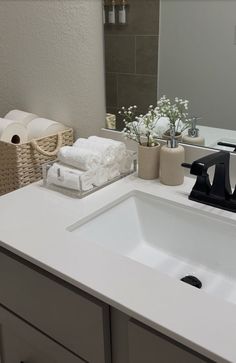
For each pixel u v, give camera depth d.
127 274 0.84
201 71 1.24
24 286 1.00
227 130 1.24
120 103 1.43
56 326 0.97
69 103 1.55
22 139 1.50
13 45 1.64
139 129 1.32
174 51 1.27
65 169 1.24
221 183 1.13
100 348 0.88
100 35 1.38
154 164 1.30
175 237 1.20
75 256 0.91
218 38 1.19
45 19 1.49
